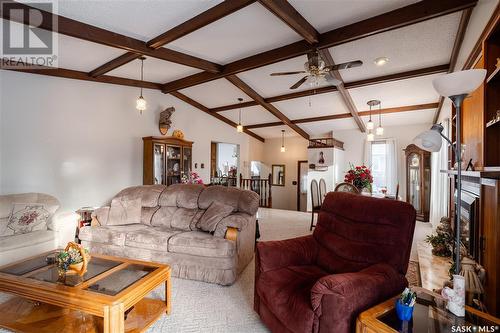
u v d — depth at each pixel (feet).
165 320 6.84
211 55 13.20
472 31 8.92
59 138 13.39
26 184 12.22
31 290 5.93
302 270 6.61
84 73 14.14
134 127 16.90
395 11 9.34
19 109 12.00
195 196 11.48
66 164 13.65
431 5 8.69
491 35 6.29
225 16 9.26
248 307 7.51
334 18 9.89
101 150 15.16
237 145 27.32
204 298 7.98
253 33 10.90
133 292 5.76
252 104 20.76
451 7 8.34
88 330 5.87
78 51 11.58
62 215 11.62
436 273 8.80
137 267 7.16
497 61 6.05
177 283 8.96
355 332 4.51
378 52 12.23
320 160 23.34
